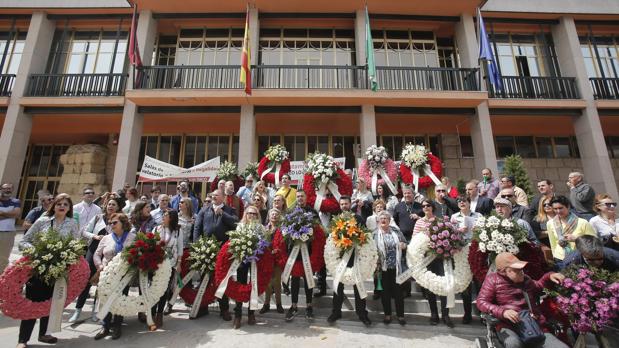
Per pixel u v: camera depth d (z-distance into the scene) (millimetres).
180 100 9578
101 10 10703
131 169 9398
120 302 3568
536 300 3082
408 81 10453
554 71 11156
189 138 11750
